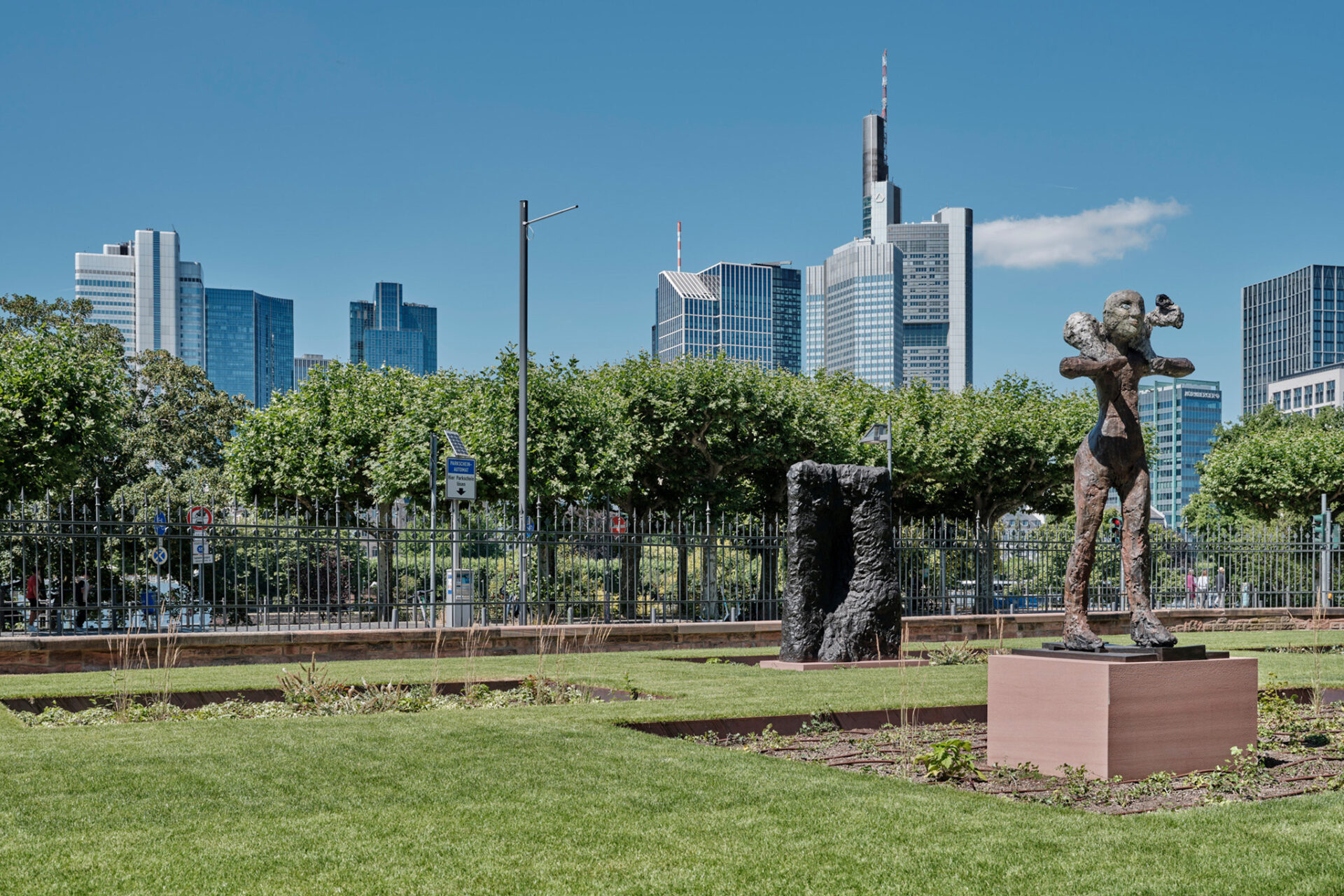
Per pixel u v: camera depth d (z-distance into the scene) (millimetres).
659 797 5797
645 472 31625
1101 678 6781
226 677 11906
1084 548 7543
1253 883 4305
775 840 4949
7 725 8430
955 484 35500
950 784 6605
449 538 17109
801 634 13500
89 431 26344
